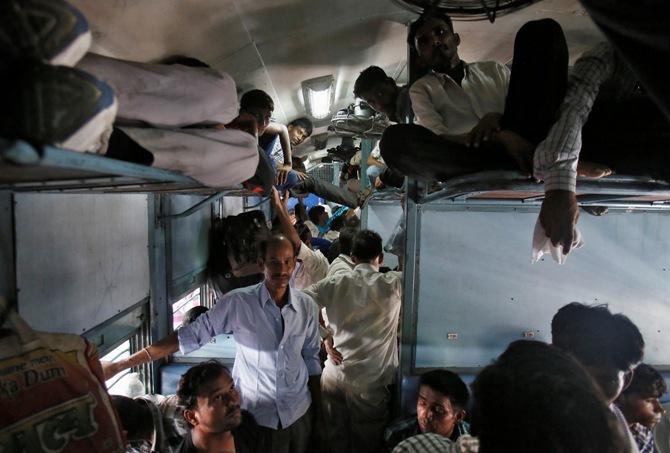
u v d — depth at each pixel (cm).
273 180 239
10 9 63
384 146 183
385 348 294
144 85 115
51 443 94
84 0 154
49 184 126
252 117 204
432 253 301
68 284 204
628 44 58
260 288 246
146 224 294
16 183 120
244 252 390
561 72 146
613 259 307
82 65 102
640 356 138
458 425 225
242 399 244
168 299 333
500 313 305
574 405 79
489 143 163
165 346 236
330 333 292
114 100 73
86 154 72
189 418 195
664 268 307
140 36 194
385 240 591
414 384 296
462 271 302
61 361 103
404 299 302
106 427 106
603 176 145
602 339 138
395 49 329
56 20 66
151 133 115
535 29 148
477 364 306
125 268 264
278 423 241
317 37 278
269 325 239
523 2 229
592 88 144
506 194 226
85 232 219
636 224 305
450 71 224
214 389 190
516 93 155
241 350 245
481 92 219
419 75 248
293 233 335
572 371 87
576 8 251
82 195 217
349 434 303
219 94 137
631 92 166
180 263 360
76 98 65
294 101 410
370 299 285
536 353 92
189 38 219
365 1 240
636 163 150
